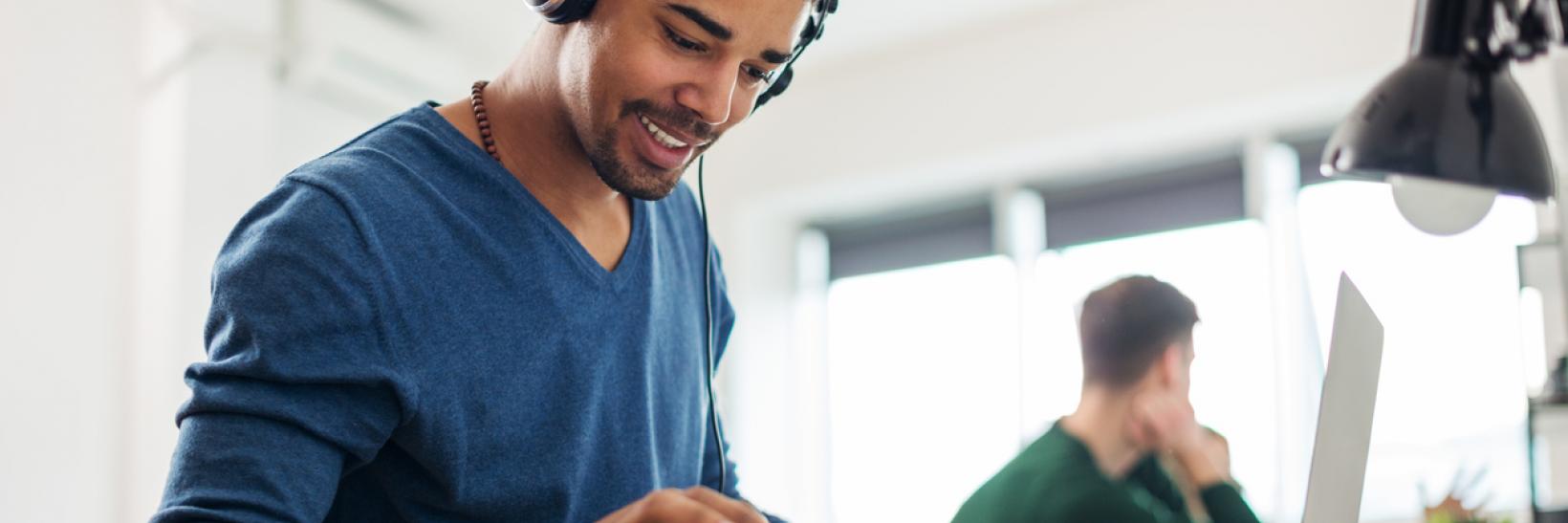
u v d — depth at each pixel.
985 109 4.91
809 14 1.00
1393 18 4.15
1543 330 3.50
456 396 0.93
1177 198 4.96
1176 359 2.14
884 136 5.13
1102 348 2.12
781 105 5.39
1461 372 3.97
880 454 5.46
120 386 3.34
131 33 3.45
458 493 0.94
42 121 3.19
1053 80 4.78
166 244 3.62
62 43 3.25
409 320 0.91
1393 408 4.04
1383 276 4.24
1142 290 2.16
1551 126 3.62
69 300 3.19
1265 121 4.57
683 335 1.16
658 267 1.12
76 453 3.18
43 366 3.12
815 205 5.49
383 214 0.92
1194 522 2.12
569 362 1.00
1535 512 3.22
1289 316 4.57
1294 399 4.53
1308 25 4.30
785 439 5.50
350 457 0.91
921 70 5.08
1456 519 2.72
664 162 0.97
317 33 3.93
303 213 0.89
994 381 5.23
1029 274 5.23
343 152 0.97
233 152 3.77
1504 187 1.32
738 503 0.82
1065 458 2.01
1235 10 4.45
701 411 1.19
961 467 5.25
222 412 0.85
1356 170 1.38
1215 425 4.64
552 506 0.99
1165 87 4.55
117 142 3.37
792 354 5.60
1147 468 2.12
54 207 3.19
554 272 1.00
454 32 4.46
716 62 0.93
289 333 0.86
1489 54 1.36
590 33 0.95
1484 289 3.99
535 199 1.01
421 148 0.99
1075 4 4.73
